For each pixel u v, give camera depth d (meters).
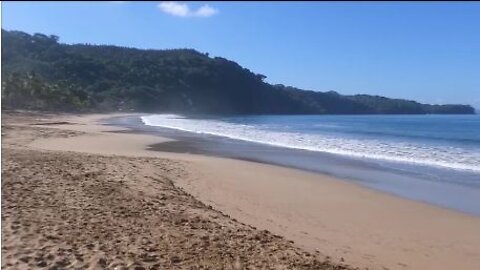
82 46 157.00
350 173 16.78
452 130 47.75
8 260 5.64
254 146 26.17
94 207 8.53
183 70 138.50
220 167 16.73
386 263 7.23
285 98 167.50
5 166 12.18
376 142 29.81
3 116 51.38
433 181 15.28
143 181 11.94
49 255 5.88
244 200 11.43
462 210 11.13
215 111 137.88
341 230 9.09
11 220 7.20
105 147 23.44
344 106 179.50
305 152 23.44
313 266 6.41
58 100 88.38
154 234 7.19
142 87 124.75
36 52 137.38
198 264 6.06
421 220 10.12
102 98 115.00
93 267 5.65
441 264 7.31
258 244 7.21
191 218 8.40
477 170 17.67
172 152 22.42
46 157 15.06
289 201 11.59
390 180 15.38
